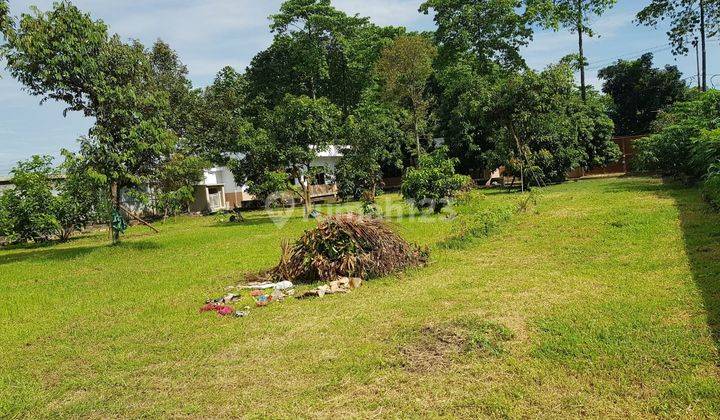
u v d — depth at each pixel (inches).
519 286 231.1
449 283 249.1
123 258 442.9
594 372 138.3
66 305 273.4
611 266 252.7
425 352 163.3
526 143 847.1
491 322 181.6
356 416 128.0
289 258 302.2
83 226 788.6
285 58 1421.0
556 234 361.1
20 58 460.4
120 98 486.3
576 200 571.8
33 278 380.2
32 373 173.8
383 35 1518.2
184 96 1018.1
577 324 173.8
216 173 1221.1
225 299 251.8
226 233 588.1
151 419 135.3
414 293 236.2
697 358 139.3
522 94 781.9
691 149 515.5
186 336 200.5
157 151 511.2
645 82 1239.5
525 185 858.1
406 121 1241.4
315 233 291.7
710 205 411.8
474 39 1269.7
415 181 555.8
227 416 133.8
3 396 154.6
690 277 215.5
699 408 116.3
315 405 135.2
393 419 125.0
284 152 700.0
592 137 959.6
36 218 716.7
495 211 441.1
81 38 486.6
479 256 313.9
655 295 196.9
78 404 146.1
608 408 120.7
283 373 157.2
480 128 1048.2
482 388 136.2
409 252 299.4
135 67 531.2
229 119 1043.9
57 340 209.5
